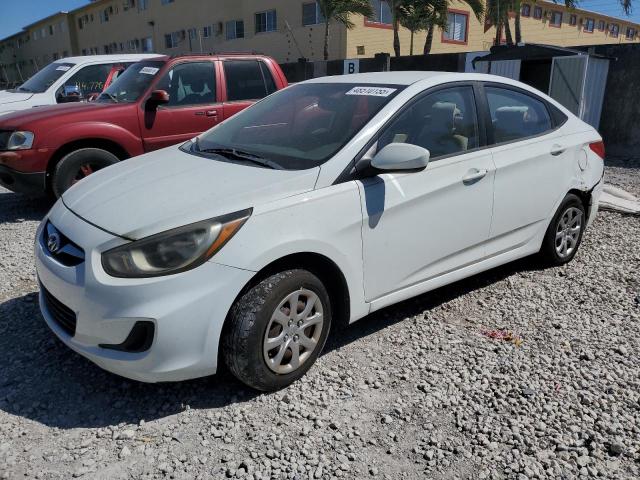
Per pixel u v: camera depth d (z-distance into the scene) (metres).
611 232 5.94
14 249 5.37
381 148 3.35
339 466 2.54
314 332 3.16
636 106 11.21
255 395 3.03
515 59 11.63
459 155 3.75
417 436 2.75
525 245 4.40
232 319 2.81
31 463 2.53
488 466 2.56
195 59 7.07
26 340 3.57
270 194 2.94
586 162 4.75
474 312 4.04
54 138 6.11
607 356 3.45
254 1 25.31
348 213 3.13
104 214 2.95
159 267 2.67
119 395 3.03
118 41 37.06
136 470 2.50
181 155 3.78
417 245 3.52
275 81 7.68
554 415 2.89
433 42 24.92
